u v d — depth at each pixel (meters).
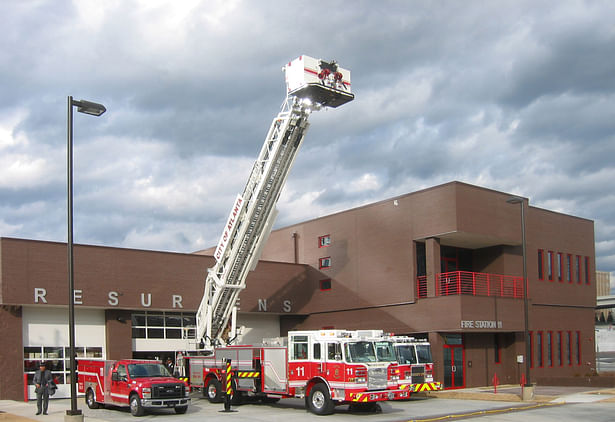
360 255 34.38
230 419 19.70
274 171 25.12
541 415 19.84
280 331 38.72
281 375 22.50
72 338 17.69
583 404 23.17
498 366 32.53
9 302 27.70
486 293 33.06
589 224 39.28
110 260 31.06
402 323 31.27
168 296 32.75
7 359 27.72
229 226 26.47
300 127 24.27
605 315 105.69
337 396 20.41
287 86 23.05
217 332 28.20
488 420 18.83
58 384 29.45
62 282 29.41
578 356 36.56
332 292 36.03
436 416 20.08
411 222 31.56
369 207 34.19
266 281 36.47
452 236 30.47
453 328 28.52
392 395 21.12
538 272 34.81
